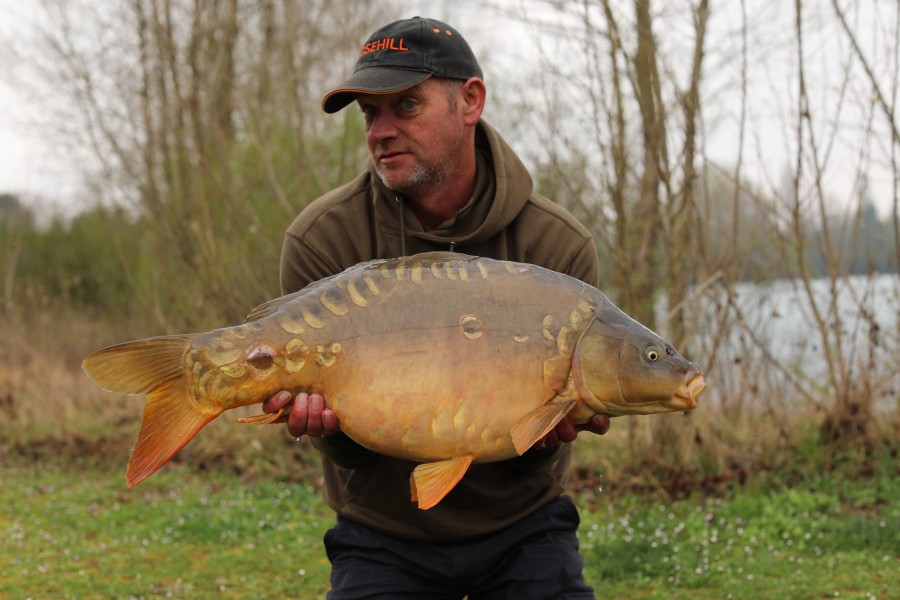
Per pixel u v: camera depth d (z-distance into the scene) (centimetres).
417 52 227
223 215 823
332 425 204
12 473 725
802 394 595
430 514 241
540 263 249
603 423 212
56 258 1280
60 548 530
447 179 239
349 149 872
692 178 580
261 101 879
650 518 523
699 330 600
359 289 205
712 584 444
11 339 972
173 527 564
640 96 593
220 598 455
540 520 248
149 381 198
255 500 618
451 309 202
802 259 586
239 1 979
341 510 249
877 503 534
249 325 202
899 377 642
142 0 977
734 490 562
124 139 1030
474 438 200
